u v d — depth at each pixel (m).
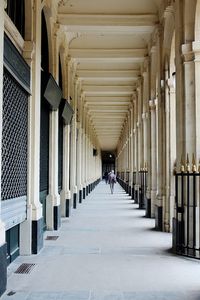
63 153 14.07
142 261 7.00
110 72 18.86
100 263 6.85
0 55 5.23
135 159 22.12
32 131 7.79
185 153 8.02
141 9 12.11
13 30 6.69
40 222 7.95
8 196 6.34
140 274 6.11
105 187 42.38
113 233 10.23
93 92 22.38
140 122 19.34
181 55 8.18
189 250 7.72
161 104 11.70
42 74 9.02
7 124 6.25
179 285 5.52
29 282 5.66
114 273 6.16
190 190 7.73
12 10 7.00
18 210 6.97
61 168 13.93
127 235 9.91
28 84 7.54
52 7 10.54
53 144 10.99
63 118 13.27
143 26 12.18
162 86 11.59
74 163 17.47
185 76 8.05
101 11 12.07
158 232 10.45
